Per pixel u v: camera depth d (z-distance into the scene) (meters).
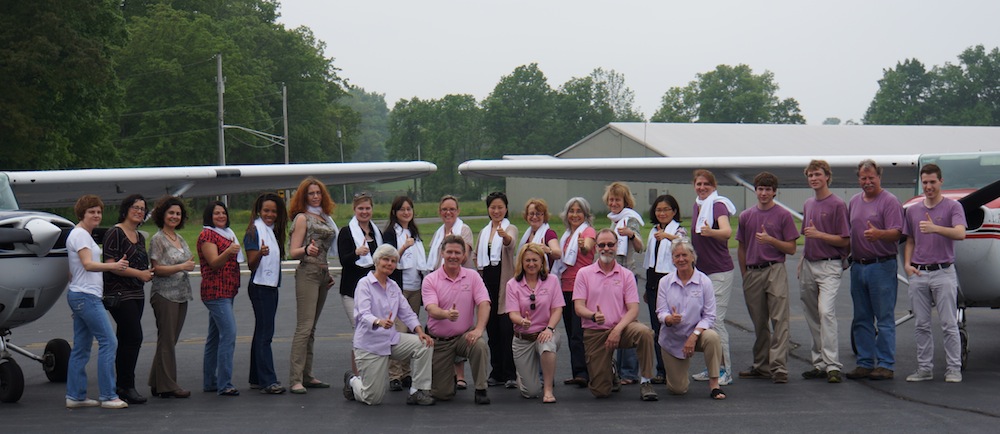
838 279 6.84
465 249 6.61
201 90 51.16
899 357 7.81
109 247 6.30
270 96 60.75
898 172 9.62
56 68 26.06
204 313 12.05
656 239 6.95
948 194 7.73
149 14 54.00
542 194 43.66
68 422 5.77
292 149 62.78
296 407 6.18
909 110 90.06
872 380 6.80
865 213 6.79
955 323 6.65
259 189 11.00
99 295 6.23
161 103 50.97
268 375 6.70
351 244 6.80
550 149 84.62
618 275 6.41
